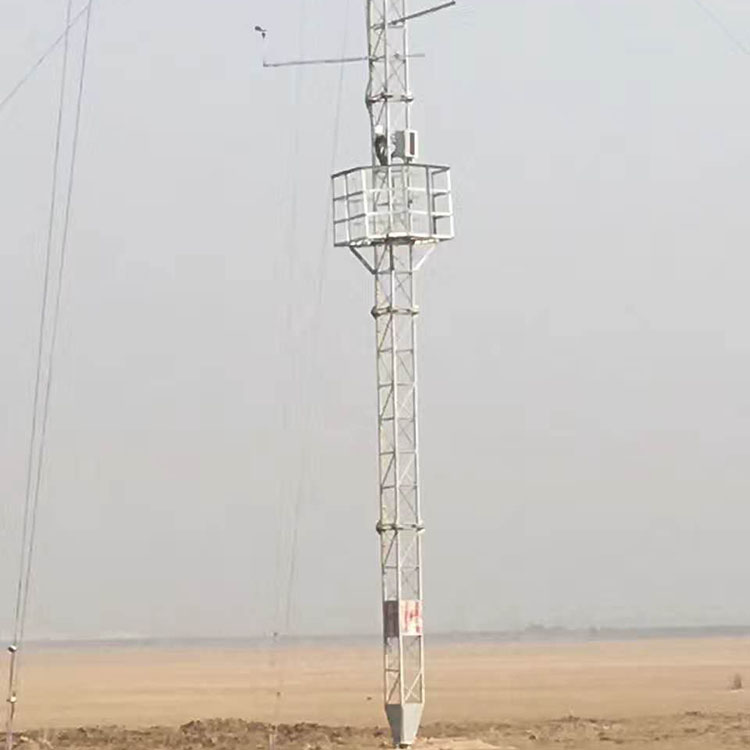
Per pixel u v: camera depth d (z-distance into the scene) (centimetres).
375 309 6625
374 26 6769
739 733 7569
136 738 7431
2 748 6981
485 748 6600
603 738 7369
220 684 13850
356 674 15800
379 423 6594
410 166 6669
